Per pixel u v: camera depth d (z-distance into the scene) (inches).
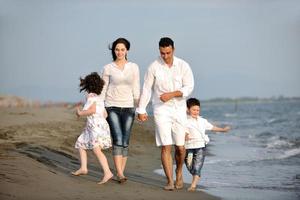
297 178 411.8
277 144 727.1
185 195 330.6
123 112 361.4
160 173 434.6
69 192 313.9
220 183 387.2
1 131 608.7
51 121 745.6
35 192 305.0
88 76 358.3
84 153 370.3
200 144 350.9
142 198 313.0
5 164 367.9
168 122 344.2
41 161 409.7
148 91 349.4
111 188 337.7
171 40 342.6
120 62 361.4
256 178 412.2
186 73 346.3
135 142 658.8
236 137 880.9
